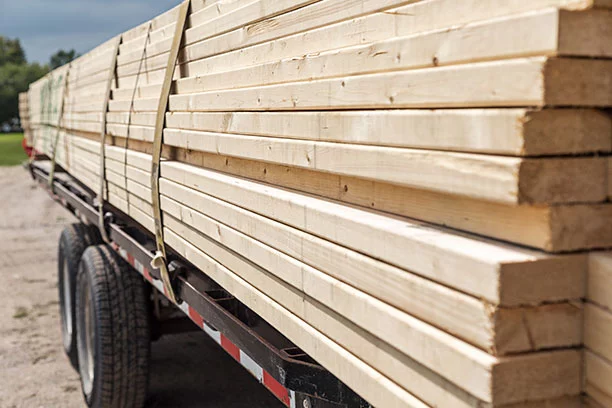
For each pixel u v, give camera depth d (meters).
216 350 5.93
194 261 2.62
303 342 1.75
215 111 2.36
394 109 1.38
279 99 1.85
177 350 5.93
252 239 2.01
